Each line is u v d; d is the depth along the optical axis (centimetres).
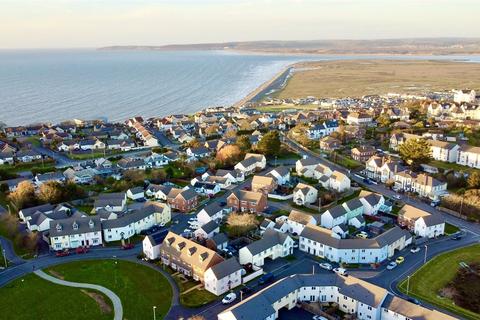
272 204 16588
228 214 15538
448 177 18162
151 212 14638
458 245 13188
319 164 19688
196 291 10656
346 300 9919
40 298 10431
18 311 9956
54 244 12875
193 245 11519
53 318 9681
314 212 15650
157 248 12312
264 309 9212
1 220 14800
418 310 9081
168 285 10944
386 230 14125
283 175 18712
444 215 15400
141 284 10988
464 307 10175
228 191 18062
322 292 10225
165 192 16750
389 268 11756
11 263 12138
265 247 12081
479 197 15462
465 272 11669
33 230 14162
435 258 12362
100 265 11975
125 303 10194
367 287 9788
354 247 12075
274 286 9875
